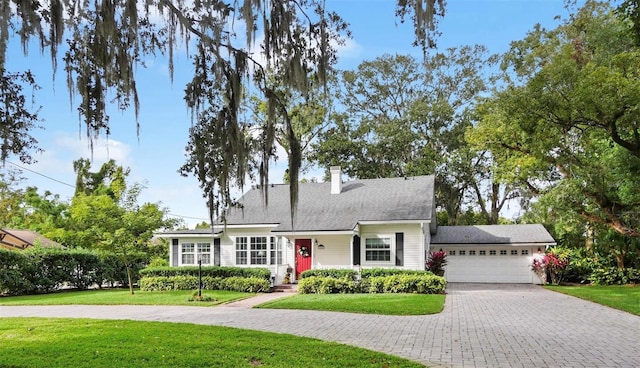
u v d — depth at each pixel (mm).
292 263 20750
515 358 7164
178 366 6387
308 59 7762
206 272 19562
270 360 6766
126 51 7125
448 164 31984
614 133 13742
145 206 18781
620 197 17344
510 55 24531
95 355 6980
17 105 6406
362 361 6750
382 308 12719
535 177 21203
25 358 6781
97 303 15109
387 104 35844
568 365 6754
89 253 21953
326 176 33156
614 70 14180
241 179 8164
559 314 12023
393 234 19562
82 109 7023
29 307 14461
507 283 23422
